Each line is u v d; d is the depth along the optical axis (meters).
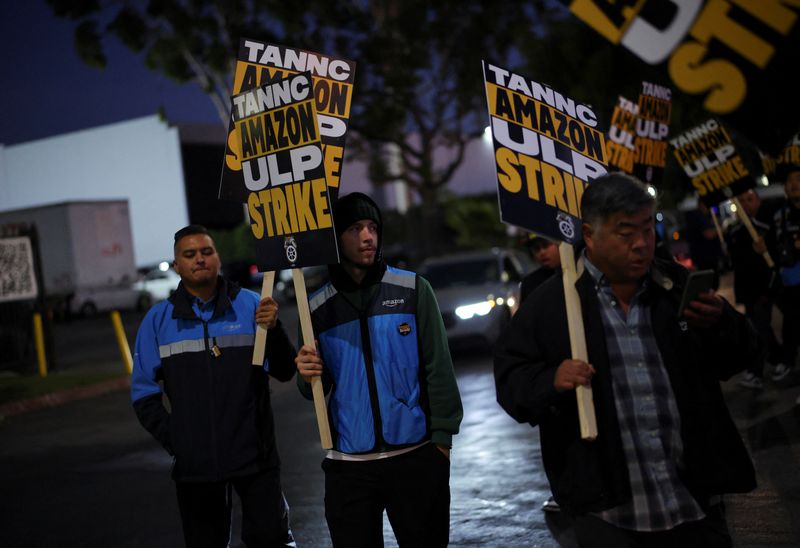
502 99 3.31
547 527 5.69
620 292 3.03
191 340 4.28
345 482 3.83
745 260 9.20
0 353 17.45
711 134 7.97
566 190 3.40
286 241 3.95
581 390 2.92
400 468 3.79
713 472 2.93
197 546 4.32
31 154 56.00
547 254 5.79
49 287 36.16
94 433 10.90
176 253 4.32
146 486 7.86
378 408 3.77
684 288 2.87
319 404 3.73
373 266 3.89
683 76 2.89
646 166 7.05
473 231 44.22
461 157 36.50
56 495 7.86
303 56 4.54
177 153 51.34
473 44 33.84
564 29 29.64
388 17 33.09
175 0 33.81
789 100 2.80
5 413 13.15
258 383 4.30
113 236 37.09
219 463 4.18
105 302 36.81
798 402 8.11
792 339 9.09
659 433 2.97
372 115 33.25
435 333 3.86
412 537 3.82
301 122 3.94
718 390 3.03
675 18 2.88
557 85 29.30
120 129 53.03
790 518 5.37
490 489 6.70
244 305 4.36
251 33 33.56
